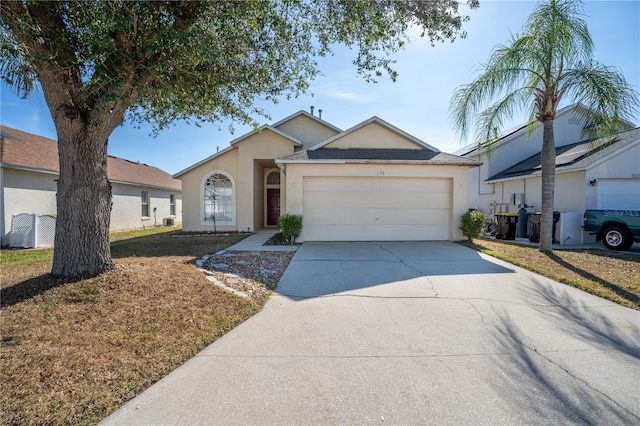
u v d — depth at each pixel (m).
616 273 6.17
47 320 3.58
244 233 13.63
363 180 10.44
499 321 3.98
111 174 16.16
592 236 10.61
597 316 4.15
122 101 4.65
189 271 5.77
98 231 4.85
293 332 3.65
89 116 4.60
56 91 4.37
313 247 9.20
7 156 11.09
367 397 2.46
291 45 5.84
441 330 3.72
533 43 7.80
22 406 2.25
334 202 10.45
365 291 5.21
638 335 3.59
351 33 5.57
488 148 9.40
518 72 8.03
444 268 6.72
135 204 17.92
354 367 2.89
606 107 7.30
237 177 14.59
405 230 10.53
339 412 2.29
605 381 2.69
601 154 10.99
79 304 3.98
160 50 4.09
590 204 10.98
